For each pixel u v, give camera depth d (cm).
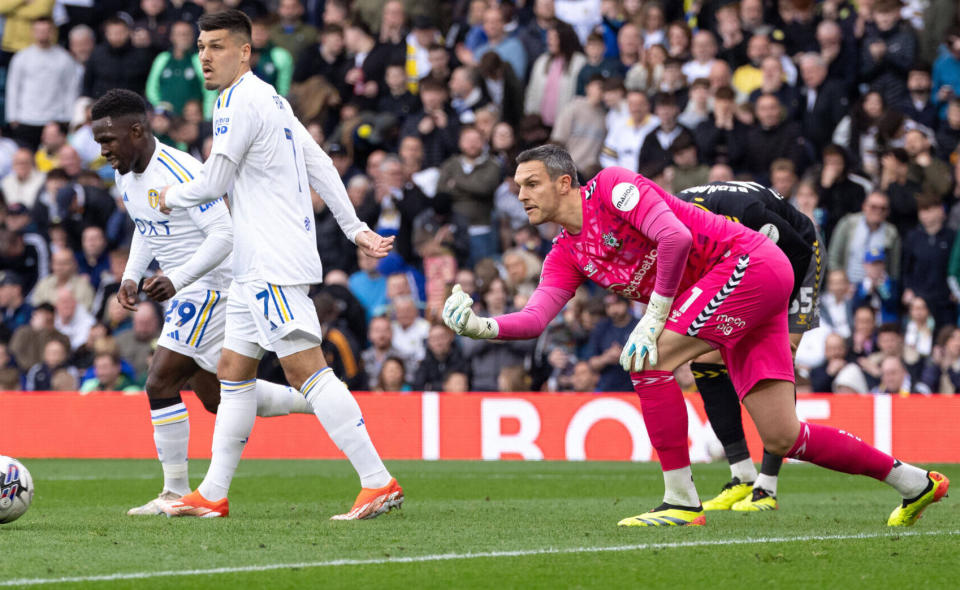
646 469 3516
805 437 1759
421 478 3181
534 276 4284
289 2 5184
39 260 4806
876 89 4566
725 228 1711
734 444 2239
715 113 4472
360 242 1920
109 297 4441
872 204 4134
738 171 4444
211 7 5381
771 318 1747
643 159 4462
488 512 2080
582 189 1734
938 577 1320
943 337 3900
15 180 5066
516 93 4869
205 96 5144
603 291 4272
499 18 5050
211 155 1800
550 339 4084
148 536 1623
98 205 4784
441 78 4888
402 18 4984
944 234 4147
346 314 4188
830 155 4234
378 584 1245
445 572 1322
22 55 5309
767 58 4603
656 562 1403
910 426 3619
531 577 1295
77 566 1349
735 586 1257
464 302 1675
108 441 4028
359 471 1875
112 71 5197
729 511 2139
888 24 4584
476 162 4512
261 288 1823
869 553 1491
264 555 1440
